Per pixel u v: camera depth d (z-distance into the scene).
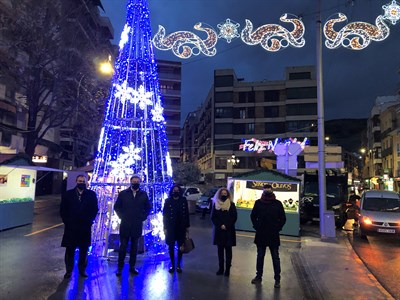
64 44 21.27
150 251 8.59
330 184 19.27
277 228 6.69
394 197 14.77
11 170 14.30
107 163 8.59
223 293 6.01
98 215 8.41
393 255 10.56
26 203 13.90
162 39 9.12
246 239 12.08
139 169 8.88
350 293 6.20
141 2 8.83
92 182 8.34
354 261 8.76
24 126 29.94
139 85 8.78
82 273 6.70
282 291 6.23
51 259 8.03
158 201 8.99
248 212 14.15
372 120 69.62
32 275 6.73
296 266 8.22
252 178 14.16
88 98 24.16
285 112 71.69
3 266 7.37
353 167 110.81
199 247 10.04
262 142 38.19
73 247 6.64
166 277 6.82
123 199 7.04
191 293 5.95
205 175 78.88
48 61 20.50
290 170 20.86
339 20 9.26
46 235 11.37
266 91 73.12
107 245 8.12
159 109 8.96
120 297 5.66
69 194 6.70
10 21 19.72
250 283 6.65
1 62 20.30
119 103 8.73
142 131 8.70
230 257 7.10
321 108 12.70
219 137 73.31
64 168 39.75
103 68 21.62
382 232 13.09
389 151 54.06
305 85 70.31
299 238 12.96
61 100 23.00
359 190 60.09
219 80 74.50
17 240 10.44
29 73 20.72
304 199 18.69
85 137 31.69
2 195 14.03
